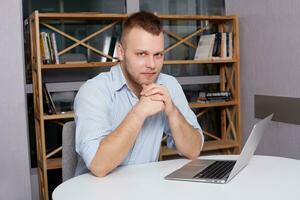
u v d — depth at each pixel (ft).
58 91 10.11
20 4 9.00
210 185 4.08
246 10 10.92
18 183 8.58
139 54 4.89
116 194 3.89
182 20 11.44
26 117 9.12
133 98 5.54
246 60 11.05
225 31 11.64
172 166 4.99
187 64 11.66
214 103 10.90
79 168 5.37
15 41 8.40
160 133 5.63
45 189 9.06
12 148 8.48
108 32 10.66
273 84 10.03
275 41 9.87
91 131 4.78
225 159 5.32
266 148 10.39
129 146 4.62
